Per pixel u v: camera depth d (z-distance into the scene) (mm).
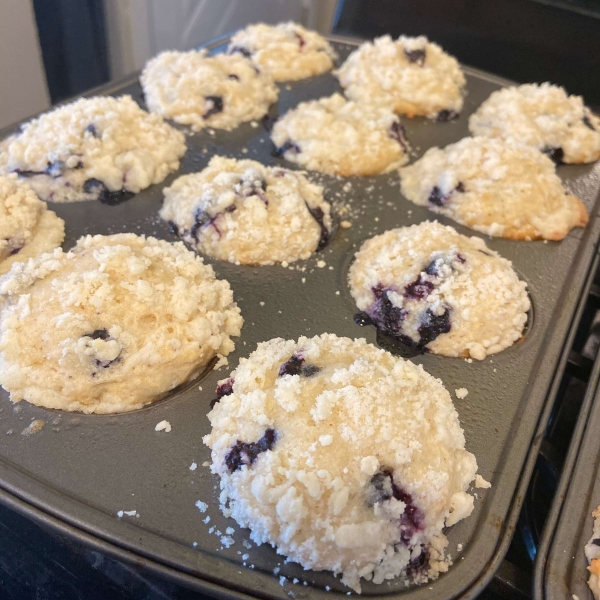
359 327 226
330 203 275
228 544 166
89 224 255
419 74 336
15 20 402
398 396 181
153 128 284
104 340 194
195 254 242
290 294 235
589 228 271
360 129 296
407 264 233
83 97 317
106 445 186
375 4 395
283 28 375
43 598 187
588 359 237
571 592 160
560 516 175
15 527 198
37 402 193
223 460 179
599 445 190
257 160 294
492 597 193
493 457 188
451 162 278
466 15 375
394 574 161
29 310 197
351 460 169
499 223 262
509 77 386
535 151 285
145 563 161
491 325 221
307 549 161
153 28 495
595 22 346
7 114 436
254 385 190
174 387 201
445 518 170
